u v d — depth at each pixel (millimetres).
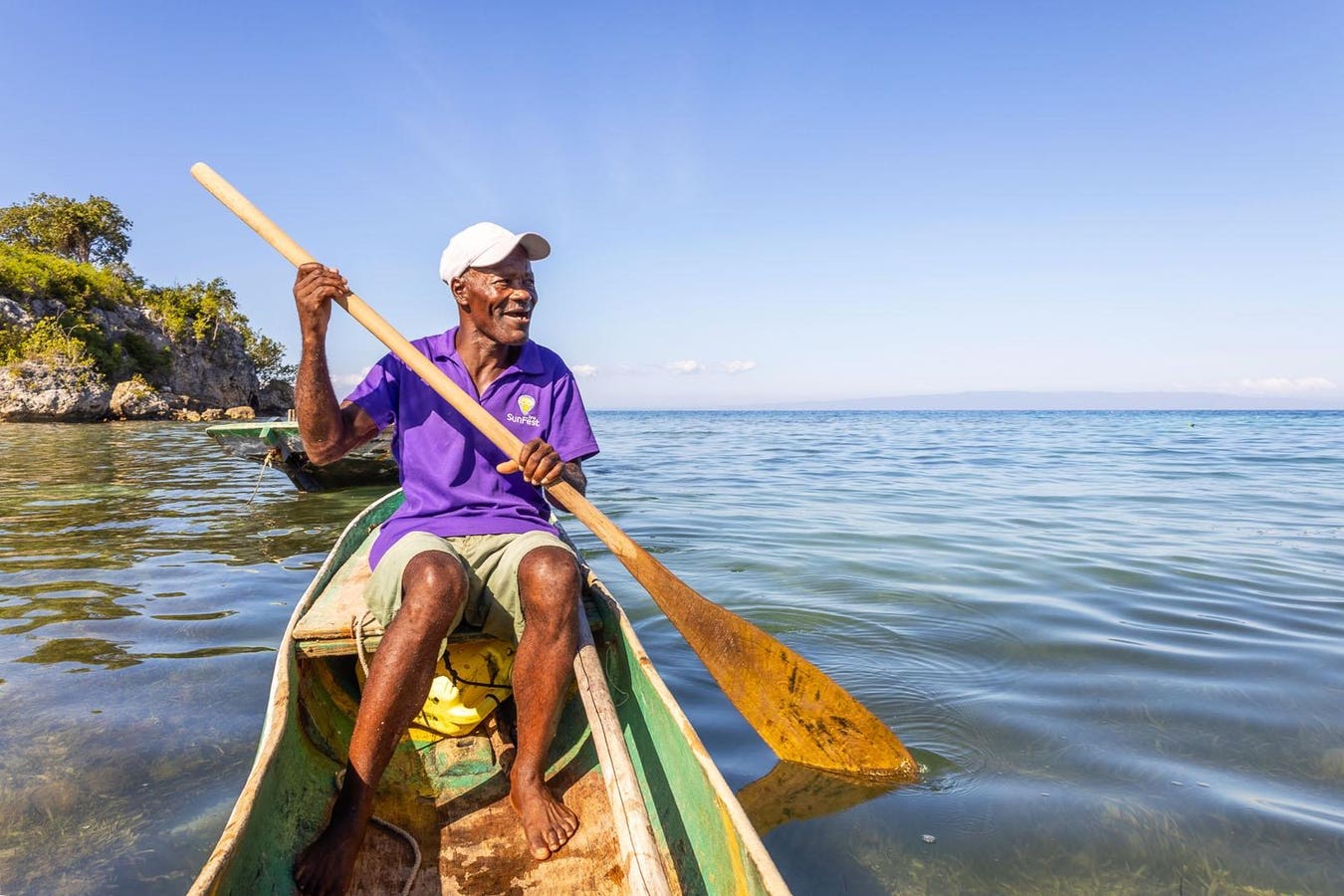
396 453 2561
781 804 2576
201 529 7055
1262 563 5723
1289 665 3715
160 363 48156
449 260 2469
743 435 26984
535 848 2004
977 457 15859
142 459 14398
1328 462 14117
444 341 2592
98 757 2801
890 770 2762
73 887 2137
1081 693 3404
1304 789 2631
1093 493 9641
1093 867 2236
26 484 10352
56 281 43781
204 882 1327
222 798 2553
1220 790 2625
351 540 3512
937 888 2150
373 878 1964
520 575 2143
